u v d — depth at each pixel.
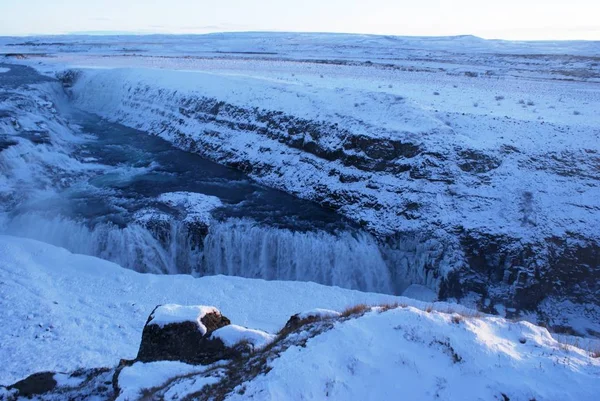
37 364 12.05
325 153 27.20
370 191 24.25
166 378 8.52
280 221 23.08
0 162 24.52
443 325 8.18
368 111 28.72
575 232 20.09
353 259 21.62
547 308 18.83
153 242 21.28
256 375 7.37
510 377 6.91
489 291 19.73
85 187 26.52
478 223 21.05
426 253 21.17
